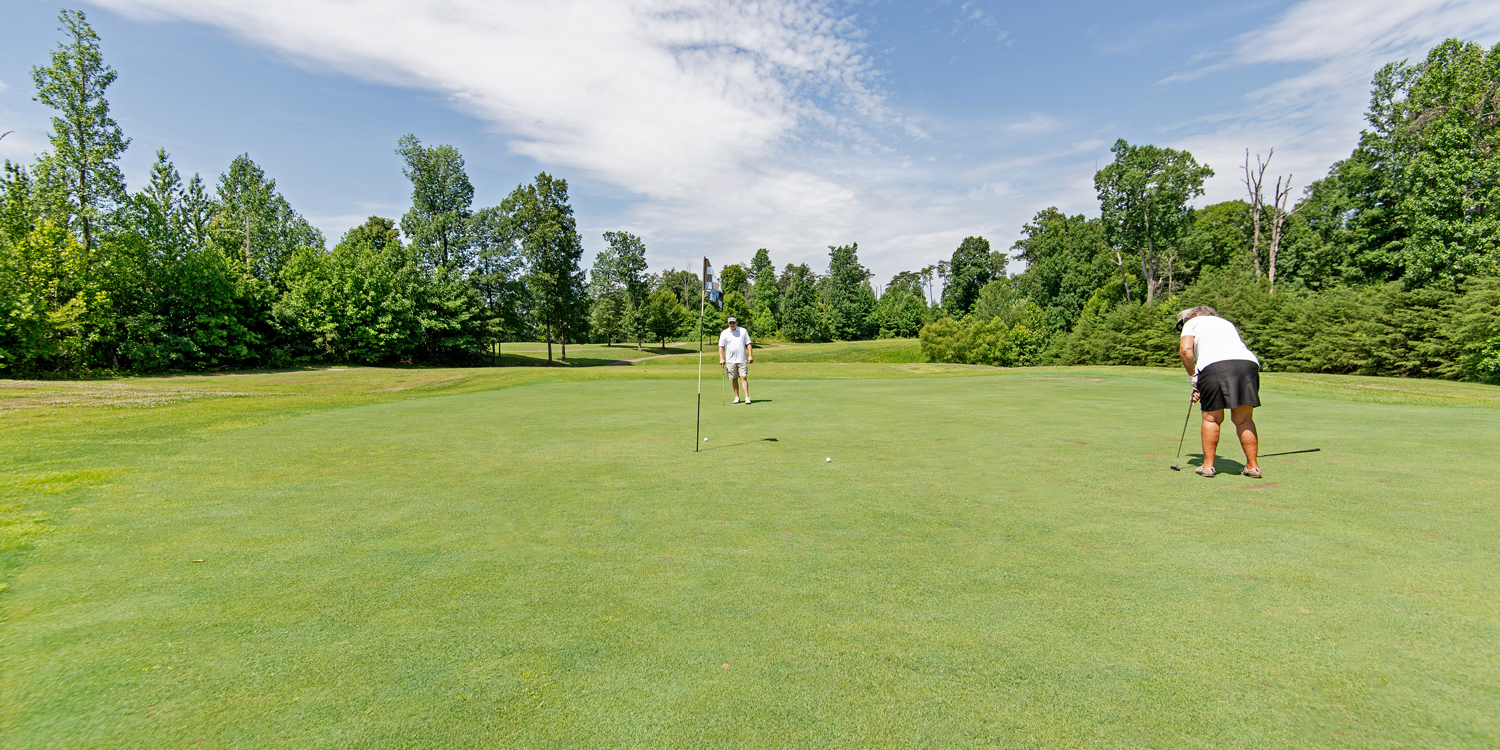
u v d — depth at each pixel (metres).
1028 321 55.41
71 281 24.20
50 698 2.17
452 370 27.86
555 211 52.47
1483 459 5.98
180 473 5.76
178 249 29.08
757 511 4.45
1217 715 2.05
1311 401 11.62
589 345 81.75
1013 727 2.00
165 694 2.20
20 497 4.90
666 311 71.56
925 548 3.66
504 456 6.56
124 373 25.45
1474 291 20.59
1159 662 2.38
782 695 2.19
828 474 5.62
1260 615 2.75
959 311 84.75
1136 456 6.38
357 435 8.03
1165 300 44.09
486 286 46.94
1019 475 5.54
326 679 2.30
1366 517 4.14
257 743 1.93
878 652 2.48
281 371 29.06
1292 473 5.48
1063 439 7.44
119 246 26.25
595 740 1.96
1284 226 45.59
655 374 22.48
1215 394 5.25
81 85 26.77
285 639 2.59
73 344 23.77
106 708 2.11
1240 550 3.56
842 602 2.94
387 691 2.22
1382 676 2.27
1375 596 2.93
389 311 38.47
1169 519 4.18
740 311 86.12
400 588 3.12
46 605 2.91
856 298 95.38
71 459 6.45
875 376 21.52
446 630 2.67
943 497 4.80
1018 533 3.92
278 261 41.59
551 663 2.41
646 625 2.72
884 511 4.43
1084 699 2.15
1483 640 2.51
